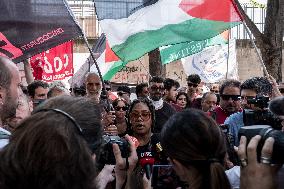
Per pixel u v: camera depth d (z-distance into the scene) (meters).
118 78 15.93
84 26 17.09
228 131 3.31
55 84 5.85
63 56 8.89
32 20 4.50
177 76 17.22
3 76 2.36
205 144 1.97
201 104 7.38
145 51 5.39
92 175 1.51
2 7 4.48
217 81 11.67
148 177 2.79
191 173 2.00
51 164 1.44
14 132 1.51
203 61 11.60
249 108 3.75
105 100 5.84
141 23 5.35
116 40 5.29
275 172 1.91
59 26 4.53
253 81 4.96
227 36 9.18
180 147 1.99
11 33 4.49
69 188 1.45
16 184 1.44
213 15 5.60
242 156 1.93
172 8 5.45
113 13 5.27
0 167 1.46
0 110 2.41
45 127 1.48
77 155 1.47
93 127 1.60
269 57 9.84
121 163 2.68
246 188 1.90
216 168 1.94
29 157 1.44
